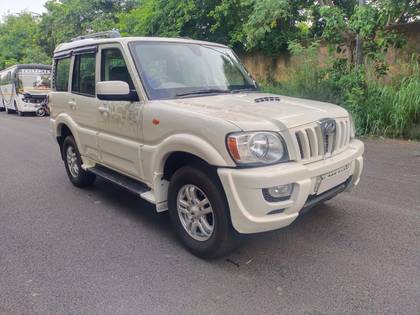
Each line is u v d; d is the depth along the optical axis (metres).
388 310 2.79
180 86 4.20
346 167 3.77
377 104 9.00
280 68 12.79
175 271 3.42
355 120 8.86
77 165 5.78
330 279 3.21
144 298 3.04
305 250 3.71
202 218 3.57
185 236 3.75
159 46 4.46
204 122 3.29
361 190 5.32
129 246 3.93
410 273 3.25
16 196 5.64
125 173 4.54
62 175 6.81
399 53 9.63
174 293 3.09
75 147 5.62
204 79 4.46
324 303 2.90
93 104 4.84
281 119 3.27
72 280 3.32
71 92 5.46
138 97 4.04
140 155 4.07
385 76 9.60
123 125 4.29
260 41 12.24
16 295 3.13
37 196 5.62
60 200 5.41
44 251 3.87
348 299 2.93
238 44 13.45
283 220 3.18
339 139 3.70
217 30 13.36
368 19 8.76
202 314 2.82
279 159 3.19
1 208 5.14
